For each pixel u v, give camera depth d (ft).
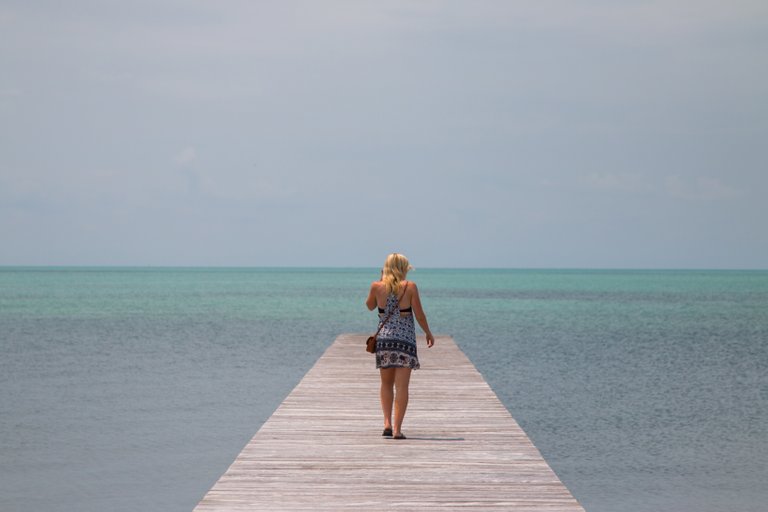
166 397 64.54
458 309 214.28
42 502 37.04
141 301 250.78
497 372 81.46
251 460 25.44
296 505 20.72
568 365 87.25
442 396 38.42
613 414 59.06
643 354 99.04
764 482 40.81
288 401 36.47
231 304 234.17
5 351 98.58
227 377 75.97
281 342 111.45
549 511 20.45
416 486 22.62
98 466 42.98
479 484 22.88
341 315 179.42
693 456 46.14
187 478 41.09
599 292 389.80
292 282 606.55
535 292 385.70
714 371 83.30
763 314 193.26
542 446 48.80
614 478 41.63
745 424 55.36
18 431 51.57
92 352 97.60
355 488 22.34
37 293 321.11
